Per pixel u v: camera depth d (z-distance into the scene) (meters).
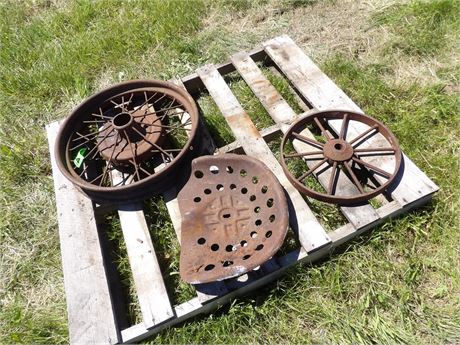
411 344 1.75
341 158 2.10
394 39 2.89
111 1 3.61
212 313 1.93
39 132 2.82
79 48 3.25
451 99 2.50
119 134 2.25
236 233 1.95
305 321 1.88
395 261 1.99
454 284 1.87
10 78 3.09
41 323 2.01
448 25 2.87
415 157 2.29
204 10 3.39
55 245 2.29
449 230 2.02
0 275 2.21
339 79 2.73
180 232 2.08
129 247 2.05
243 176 2.11
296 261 1.93
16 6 3.78
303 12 3.26
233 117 2.45
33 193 2.51
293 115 2.41
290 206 2.06
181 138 2.53
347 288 1.93
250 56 2.82
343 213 2.06
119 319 1.97
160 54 3.14
